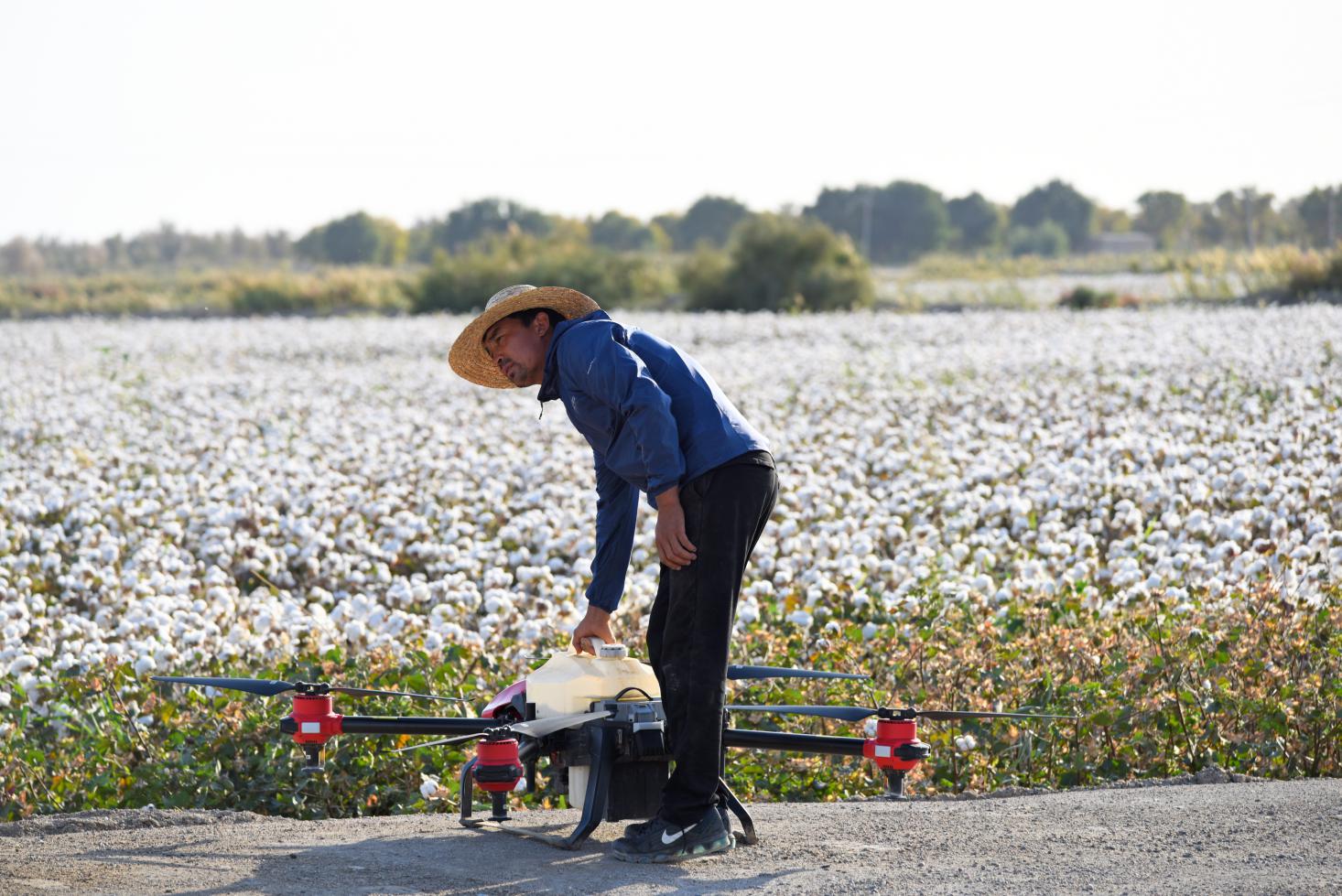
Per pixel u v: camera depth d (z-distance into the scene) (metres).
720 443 5.69
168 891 5.35
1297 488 15.33
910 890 5.18
